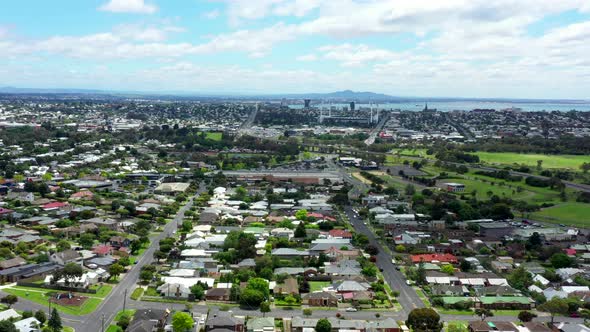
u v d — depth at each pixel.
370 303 167.12
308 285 179.12
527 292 180.50
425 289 180.88
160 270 192.38
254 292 163.88
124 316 145.88
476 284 186.38
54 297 162.38
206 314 155.00
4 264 184.12
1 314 142.50
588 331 145.12
